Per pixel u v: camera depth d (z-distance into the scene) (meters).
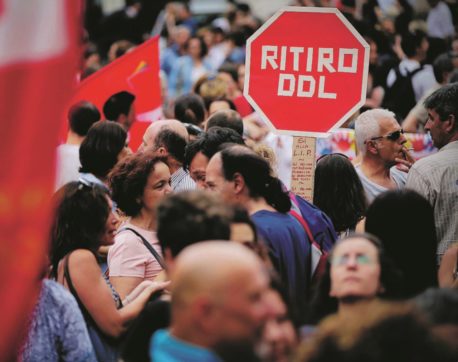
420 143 21.62
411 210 12.70
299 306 11.40
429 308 9.30
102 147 17.58
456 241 15.98
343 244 10.77
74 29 8.53
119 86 21.31
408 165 17.42
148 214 14.81
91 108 20.12
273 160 16.53
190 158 15.66
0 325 8.28
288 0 54.91
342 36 15.20
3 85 8.40
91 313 12.82
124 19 48.62
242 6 46.91
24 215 8.39
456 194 15.97
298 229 13.34
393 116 17.53
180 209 10.41
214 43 44.28
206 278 8.06
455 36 36.16
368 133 17.42
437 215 16.06
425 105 16.88
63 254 13.06
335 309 11.27
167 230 10.34
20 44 8.42
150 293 13.27
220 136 15.59
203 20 52.88
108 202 13.16
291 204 13.70
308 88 15.32
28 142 8.43
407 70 29.00
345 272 10.57
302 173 15.35
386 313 8.26
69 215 13.00
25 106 8.44
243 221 11.06
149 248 14.63
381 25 35.56
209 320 8.09
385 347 8.09
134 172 14.65
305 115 15.32
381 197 12.85
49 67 8.48
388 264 10.74
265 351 8.88
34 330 11.67
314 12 15.27
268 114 15.45
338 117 15.23
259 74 15.46
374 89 29.08
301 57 15.34
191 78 41.31
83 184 13.21
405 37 29.34
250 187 13.16
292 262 13.05
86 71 29.38
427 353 8.17
